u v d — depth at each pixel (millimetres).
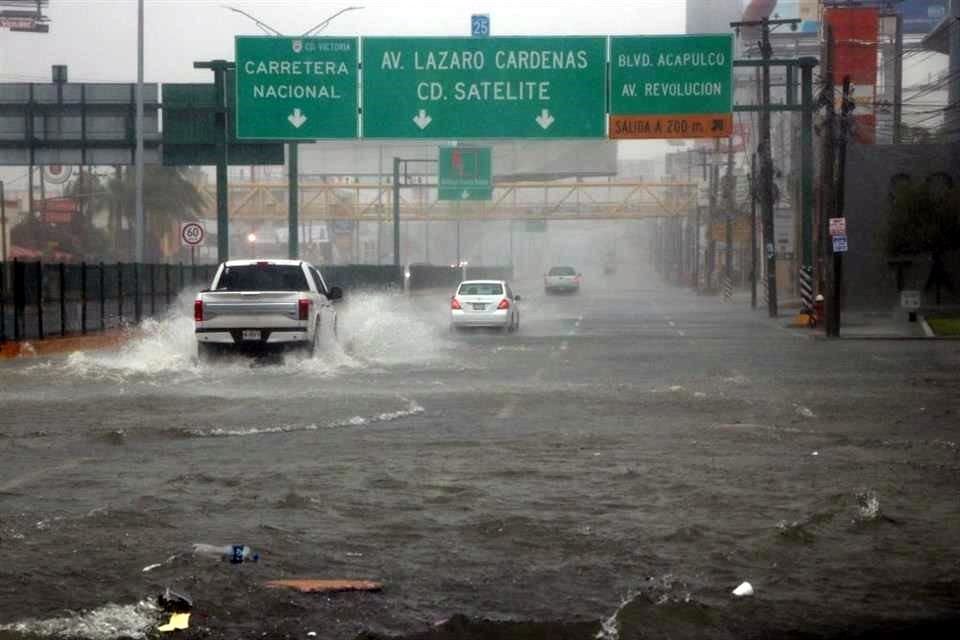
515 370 34469
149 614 9492
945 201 79188
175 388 28859
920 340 52156
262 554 11586
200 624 9273
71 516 13391
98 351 43094
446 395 27109
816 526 12836
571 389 28531
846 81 53812
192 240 54094
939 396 27156
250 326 34625
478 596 10156
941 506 14078
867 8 98500
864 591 10383
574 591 10328
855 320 71125
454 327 55219
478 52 53250
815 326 61969
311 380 31016
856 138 82875
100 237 122938
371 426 21547
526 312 83375
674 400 26031
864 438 19969
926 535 12555
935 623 9453
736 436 20203
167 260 128625
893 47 111562
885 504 14188
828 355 41812
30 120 61906
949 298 84062
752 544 12070
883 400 26156
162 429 20906
